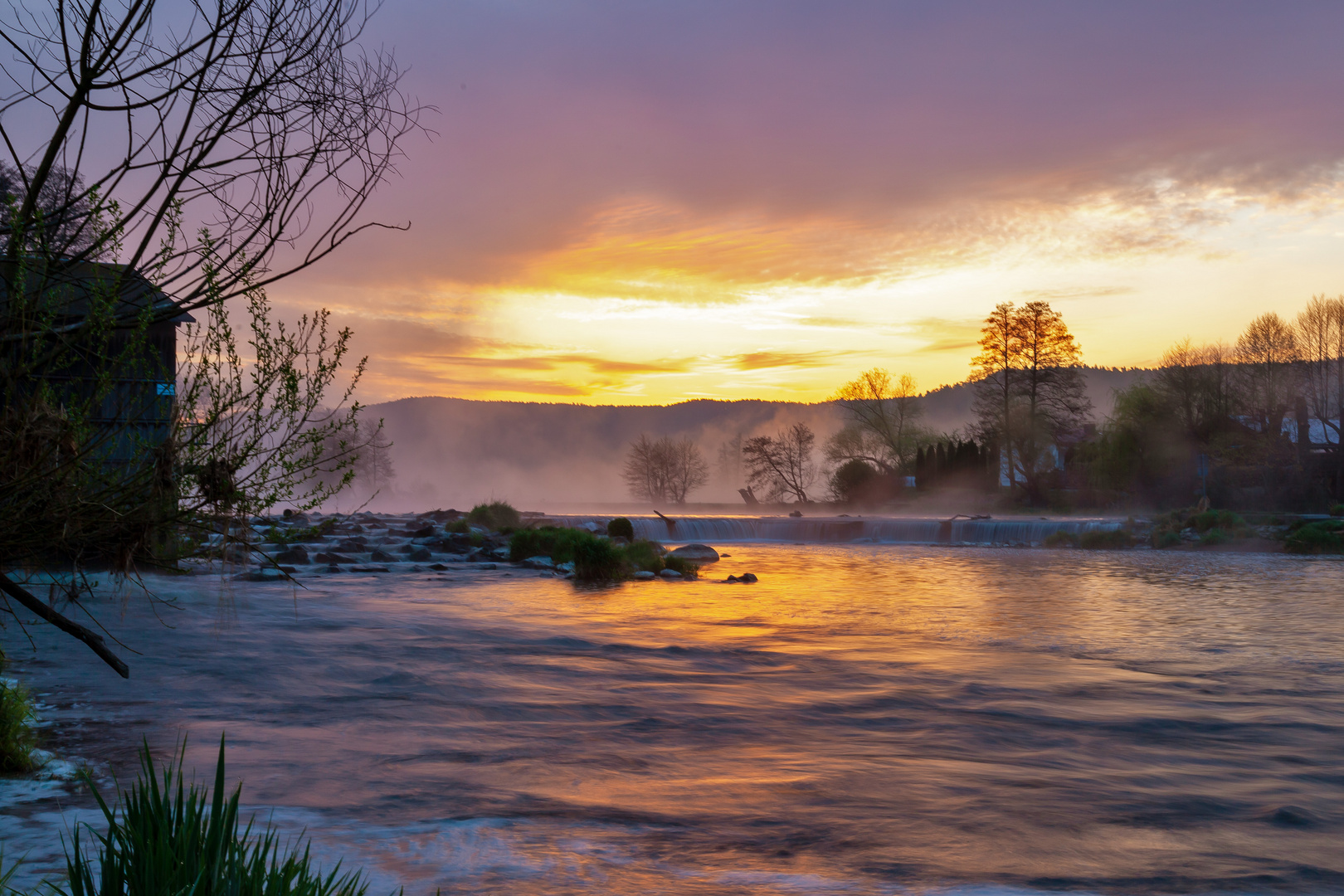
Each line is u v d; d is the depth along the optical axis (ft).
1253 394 236.84
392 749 29.04
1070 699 40.16
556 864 18.51
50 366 14.69
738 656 50.80
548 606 73.67
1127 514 218.79
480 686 40.50
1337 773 28.35
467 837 20.16
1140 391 245.86
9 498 14.33
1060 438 305.94
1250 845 21.39
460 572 101.60
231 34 14.89
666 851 19.84
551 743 30.71
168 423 15.24
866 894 17.57
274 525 16.29
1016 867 19.60
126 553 15.43
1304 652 54.29
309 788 24.22
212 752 27.63
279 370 15.53
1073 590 94.12
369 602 72.28
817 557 151.33
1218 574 112.57
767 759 29.12
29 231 13.98
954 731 33.71
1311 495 205.36
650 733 32.60
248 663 43.70
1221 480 213.87
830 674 45.52
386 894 16.14
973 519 207.31
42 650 43.50
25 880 15.42
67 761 25.66
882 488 299.79
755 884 17.93
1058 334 265.95
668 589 91.45
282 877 10.27
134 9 14.26
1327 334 233.96
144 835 9.61
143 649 45.65
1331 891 18.58
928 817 23.11
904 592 90.22
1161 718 36.42
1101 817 23.45
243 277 15.24
